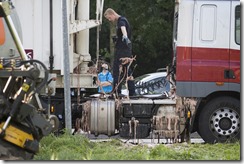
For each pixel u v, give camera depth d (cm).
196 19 3822
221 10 3822
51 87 3256
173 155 2998
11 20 3072
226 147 3434
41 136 2886
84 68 3906
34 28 3781
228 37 3825
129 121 3778
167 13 7600
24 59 2950
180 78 3809
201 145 3519
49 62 3784
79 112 3822
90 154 2842
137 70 7412
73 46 3875
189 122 3800
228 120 3834
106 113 3772
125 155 2875
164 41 7481
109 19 3981
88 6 3906
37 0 3778
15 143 2794
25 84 2795
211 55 3822
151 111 3797
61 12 3791
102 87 3881
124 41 3909
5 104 2809
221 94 3850
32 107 2802
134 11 7544
